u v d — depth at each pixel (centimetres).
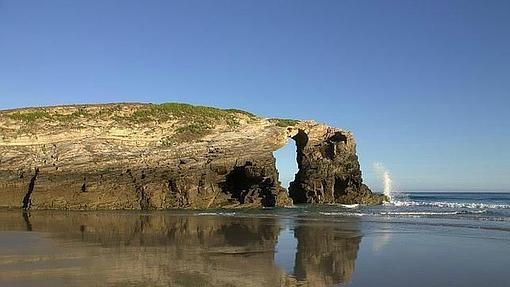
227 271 1507
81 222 3284
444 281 1395
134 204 4825
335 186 6312
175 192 4984
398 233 2678
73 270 1484
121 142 5197
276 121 6153
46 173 4772
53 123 5206
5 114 5209
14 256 1766
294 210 4812
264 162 5391
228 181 5347
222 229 2873
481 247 2102
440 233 2677
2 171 4753
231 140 5450
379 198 6538
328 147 6325
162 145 5266
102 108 5569
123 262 1639
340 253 1919
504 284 1361
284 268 1577
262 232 2714
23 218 3625
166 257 1767
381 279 1417
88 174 4862
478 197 11725
